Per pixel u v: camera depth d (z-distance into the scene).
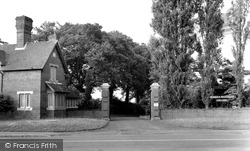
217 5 26.97
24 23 32.06
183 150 11.12
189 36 27.06
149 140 14.05
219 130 18.80
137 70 49.28
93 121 22.95
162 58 27.53
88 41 38.78
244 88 29.12
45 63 29.08
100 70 37.62
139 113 51.78
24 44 32.12
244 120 22.34
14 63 30.06
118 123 24.22
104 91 27.50
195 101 28.23
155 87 27.03
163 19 27.25
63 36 39.88
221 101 30.12
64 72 34.50
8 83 29.72
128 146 12.23
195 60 32.00
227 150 11.08
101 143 13.20
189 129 19.48
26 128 19.45
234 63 26.11
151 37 28.25
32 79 28.86
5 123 21.66
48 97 29.58
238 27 25.95
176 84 26.69
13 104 29.27
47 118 28.48
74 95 35.31
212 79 26.91
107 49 37.78
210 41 26.67
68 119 24.67
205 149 11.30
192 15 27.52
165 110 26.94
